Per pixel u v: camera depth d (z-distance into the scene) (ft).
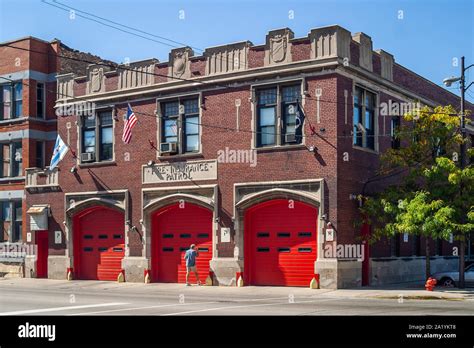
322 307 65.36
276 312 60.18
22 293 88.17
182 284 103.14
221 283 98.27
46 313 60.03
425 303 70.85
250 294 85.15
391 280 103.81
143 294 86.69
